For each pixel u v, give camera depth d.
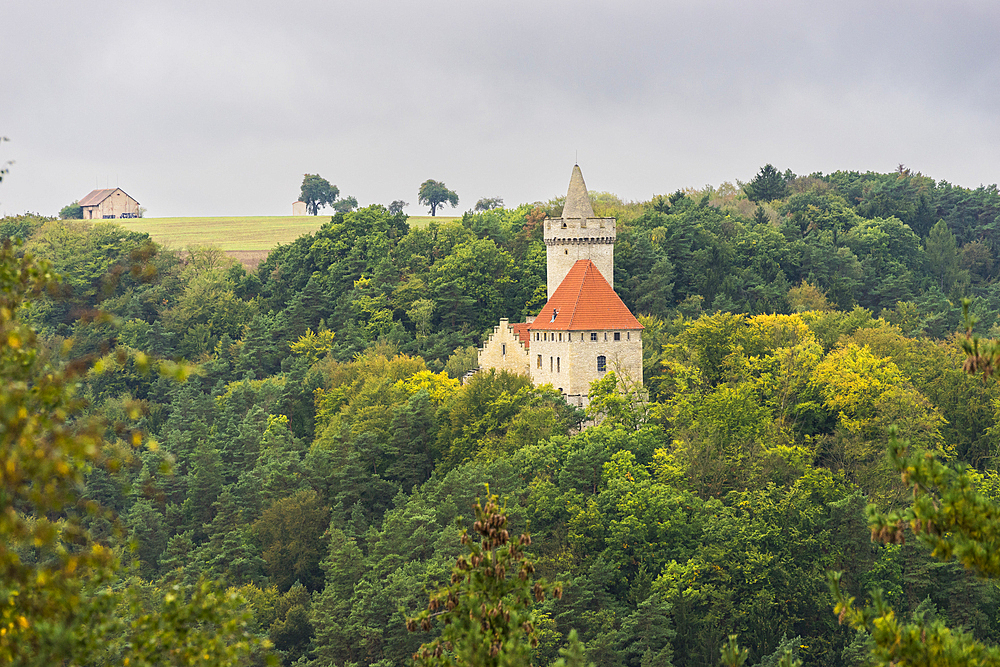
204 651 31.06
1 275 27.44
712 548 125.19
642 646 114.62
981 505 33.88
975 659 34.16
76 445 23.92
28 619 27.22
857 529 127.94
